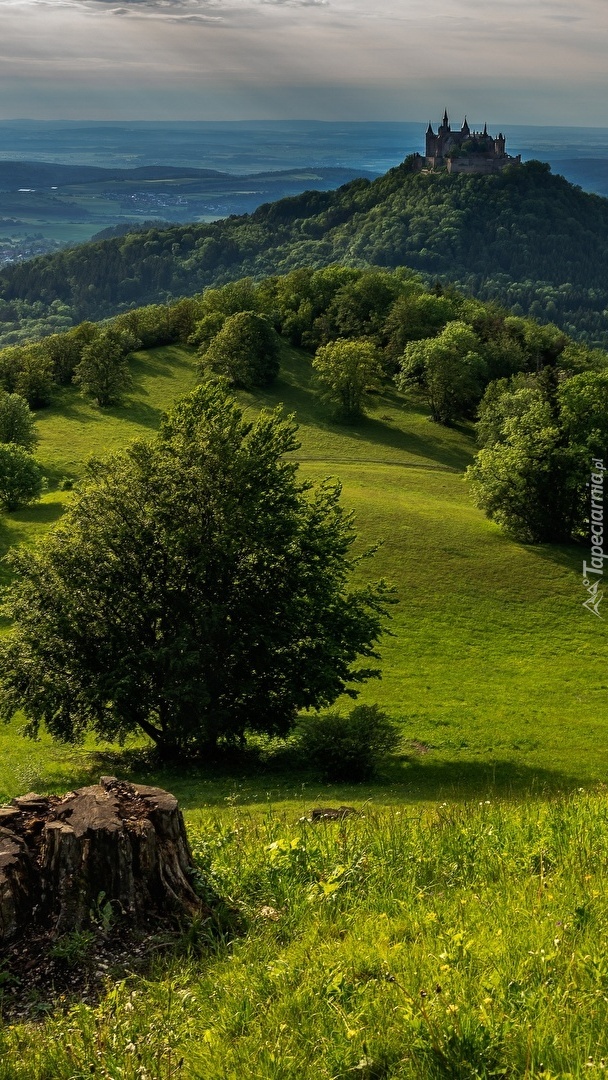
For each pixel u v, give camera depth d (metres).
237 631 30.47
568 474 75.31
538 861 10.13
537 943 7.48
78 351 146.12
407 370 134.88
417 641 58.41
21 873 8.77
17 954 8.43
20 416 106.75
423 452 120.19
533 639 59.97
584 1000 6.52
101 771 30.38
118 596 30.31
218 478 31.38
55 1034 7.24
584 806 12.74
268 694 31.81
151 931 8.76
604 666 55.41
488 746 39.41
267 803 21.80
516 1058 5.96
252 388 140.25
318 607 31.42
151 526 30.83
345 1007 6.94
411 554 72.69
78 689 30.72
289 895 9.61
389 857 10.44
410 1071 6.04
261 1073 6.20
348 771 29.48
